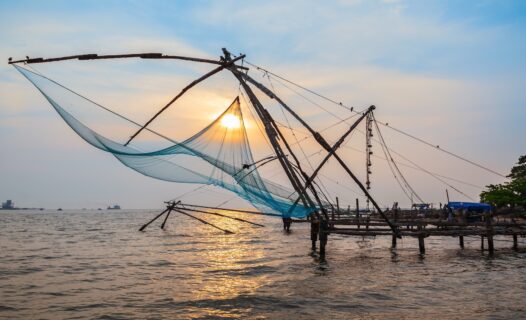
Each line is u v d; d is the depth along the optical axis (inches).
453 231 828.6
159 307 438.3
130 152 490.3
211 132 571.5
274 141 639.8
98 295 494.3
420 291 503.2
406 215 1530.5
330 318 394.6
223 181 652.1
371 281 567.8
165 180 616.7
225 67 595.2
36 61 418.0
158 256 876.6
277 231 1790.1
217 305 444.8
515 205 1263.5
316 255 880.3
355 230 774.5
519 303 442.3
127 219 3779.5
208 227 2160.4
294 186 664.4
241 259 820.6
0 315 409.7
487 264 727.7
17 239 1371.8
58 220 3499.0
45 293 506.6
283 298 471.2
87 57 468.1
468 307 427.8
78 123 443.2
